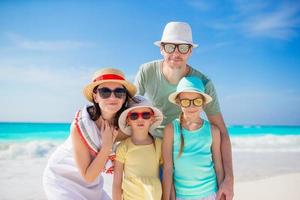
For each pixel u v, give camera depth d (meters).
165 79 1.75
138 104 1.60
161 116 1.66
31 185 3.29
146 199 1.48
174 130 1.60
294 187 3.09
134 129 1.61
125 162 1.58
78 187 1.54
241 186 3.14
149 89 1.82
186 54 1.72
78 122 1.46
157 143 1.63
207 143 1.60
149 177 1.53
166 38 1.75
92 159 1.50
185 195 1.55
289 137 10.55
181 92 1.62
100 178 1.66
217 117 1.75
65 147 1.57
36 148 6.43
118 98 1.49
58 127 11.38
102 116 1.53
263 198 2.76
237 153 6.34
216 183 1.60
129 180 1.54
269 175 3.86
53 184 1.53
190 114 1.62
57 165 1.55
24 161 4.90
